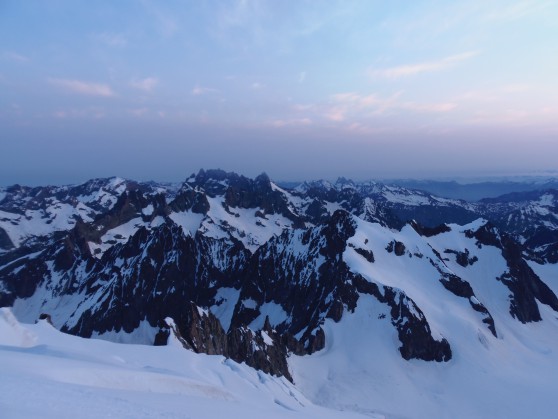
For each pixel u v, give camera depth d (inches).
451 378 4507.9
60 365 1533.0
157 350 2620.6
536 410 3944.4
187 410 1315.2
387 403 3939.5
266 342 4325.8
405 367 4542.3
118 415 1074.1
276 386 2881.4
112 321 7263.8
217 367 2603.3
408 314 4943.4
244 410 1625.2
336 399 3897.6
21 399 1021.8
